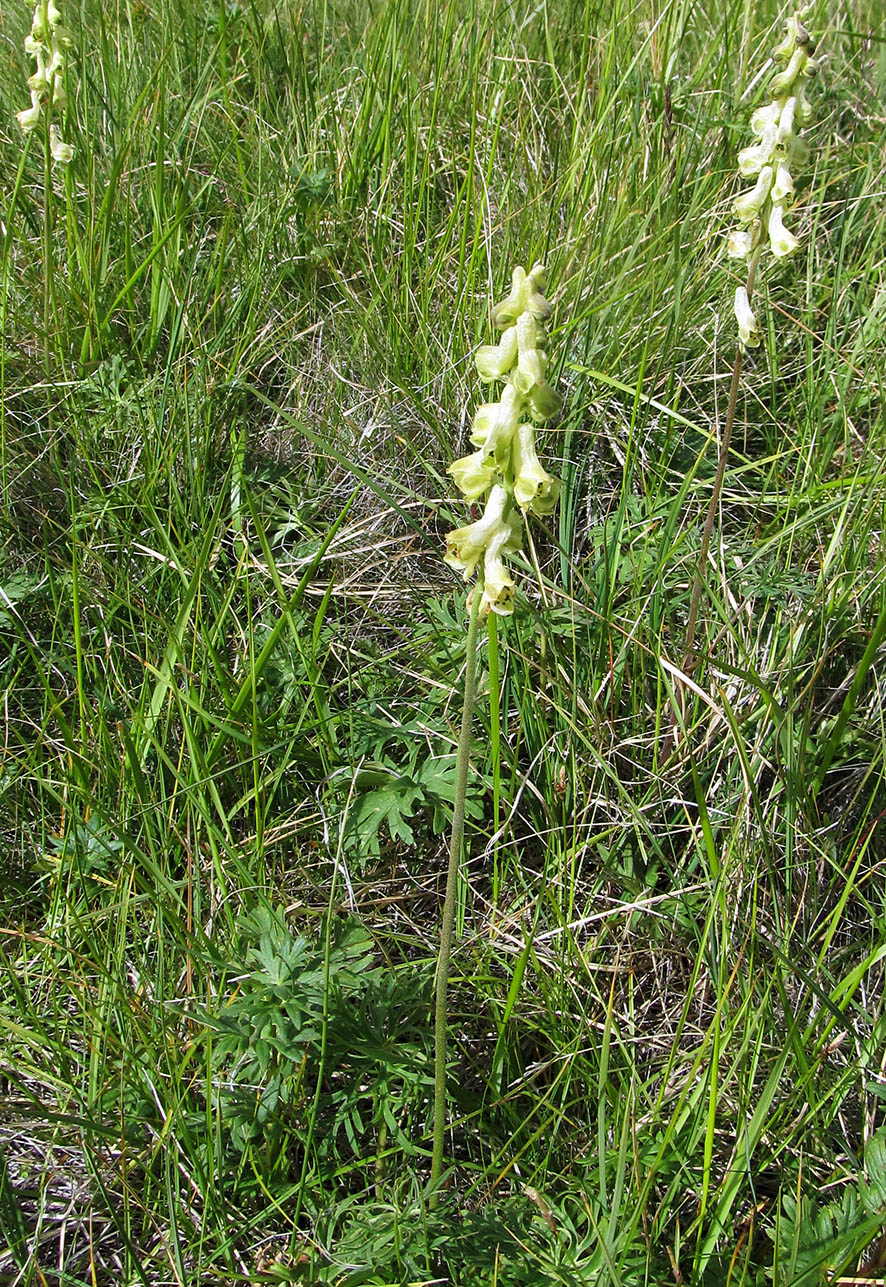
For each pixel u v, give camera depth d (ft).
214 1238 1.58
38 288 2.66
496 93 3.00
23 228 2.89
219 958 1.72
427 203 2.89
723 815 1.97
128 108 3.06
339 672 2.20
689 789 2.05
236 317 2.61
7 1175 1.60
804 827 1.95
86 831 1.88
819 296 2.83
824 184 2.93
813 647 2.16
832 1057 1.77
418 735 2.09
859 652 2.19
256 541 2.35
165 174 2.92
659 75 3.03
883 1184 1.54
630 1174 1.60
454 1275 1.53
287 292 2.80
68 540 2.22
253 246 2.80
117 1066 1.69
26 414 2.48
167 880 1.76
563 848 1.95
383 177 2.92
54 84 2.55
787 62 1.83
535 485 1.18
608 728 2.10
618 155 2.92
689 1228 1.59
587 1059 1.77
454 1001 1.83
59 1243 1.61
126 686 2.13
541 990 1.79
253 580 2.25
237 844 1.96
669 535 2.15
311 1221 1.61
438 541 2.42
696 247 2.64
